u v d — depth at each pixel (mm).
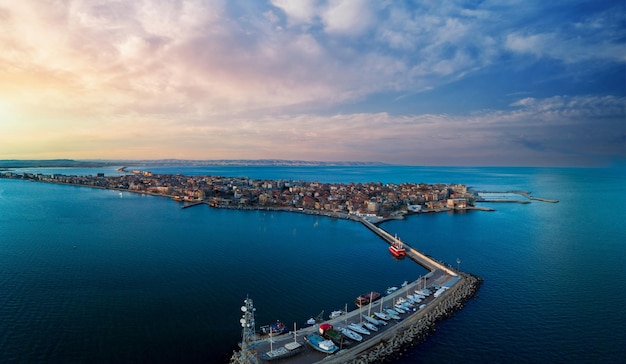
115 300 119938
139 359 87375
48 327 101250
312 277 147375
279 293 129500
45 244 190750
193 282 138000
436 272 151250
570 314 113188
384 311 111875
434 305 116375
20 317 106688
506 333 101812
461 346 95062
